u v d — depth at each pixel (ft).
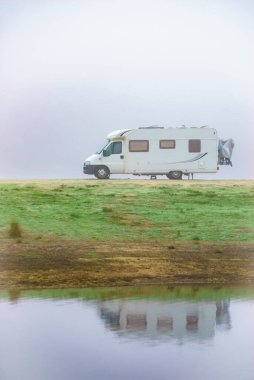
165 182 134.51
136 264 65.67
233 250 75.87
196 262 67.97
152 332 40.63
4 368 33.99
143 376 33.24
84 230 85.30
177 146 141.38
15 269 61.05
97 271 61.72
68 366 34.22
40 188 120.16
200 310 46.65
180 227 90.07
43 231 83.61
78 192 116.67
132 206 104.68
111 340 38.83
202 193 119.55
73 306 47.44
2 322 42.50
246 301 50.14
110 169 141.28
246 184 133.80
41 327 41.32
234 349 37.45
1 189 116.88
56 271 61.05
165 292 53.72
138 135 141.08
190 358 35.76
